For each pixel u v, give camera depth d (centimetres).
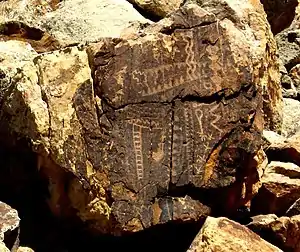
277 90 525
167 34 377
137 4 514
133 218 357
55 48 468
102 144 358
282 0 616
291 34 627
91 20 473
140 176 360
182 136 368
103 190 356
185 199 367
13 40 469
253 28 490
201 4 470
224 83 375
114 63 366
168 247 380
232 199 383
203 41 379
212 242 339
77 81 363
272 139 477
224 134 372
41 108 357
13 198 385
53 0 509
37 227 374
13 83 373
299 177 426
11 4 502
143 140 363
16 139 372
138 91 366
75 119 357
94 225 363
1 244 332
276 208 420
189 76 373
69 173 354
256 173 394
